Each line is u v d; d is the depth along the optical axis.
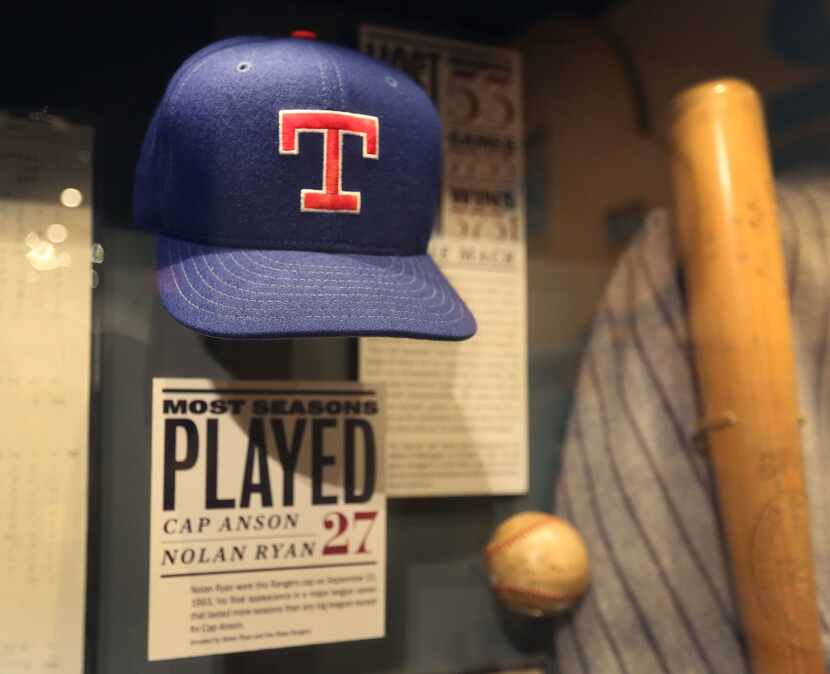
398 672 0.96
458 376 1.00
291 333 0.74
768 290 0.94
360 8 0.99
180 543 0.89
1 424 0.84
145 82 0.91
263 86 0.78
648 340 1.03
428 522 0.99
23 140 0.87
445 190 1.01
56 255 0.87
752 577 0.92
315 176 0.79
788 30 0.99
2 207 0.86
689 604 0.97
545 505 1.04
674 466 1.00
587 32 1.05
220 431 0.91
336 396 0.96
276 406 0.93
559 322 1.05
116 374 0.89
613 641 0.97
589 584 0.99
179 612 0.89
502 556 0.95
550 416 1.04
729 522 0.95
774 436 0.92
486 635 1.00
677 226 1.02
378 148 0.81
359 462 0.96
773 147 0.98
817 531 0.93
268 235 0.79
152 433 0.89
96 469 0.87
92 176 0.88
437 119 0.87
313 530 0.94
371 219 0.80
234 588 0.91
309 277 0.77
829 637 0.91
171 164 0.80
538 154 1.05
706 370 0.97
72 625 0.85
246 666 0.91
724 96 0.97
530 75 1.05
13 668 0.83
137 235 0.90
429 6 1.01
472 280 1.02
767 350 0.93
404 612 0.97
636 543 0.99
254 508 0.92
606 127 1.06
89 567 0.86
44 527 0.85
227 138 0.78
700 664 0.96
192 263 0.79
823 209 0.98
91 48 0.90
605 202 1.05
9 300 0.85
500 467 1.02
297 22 0.96
